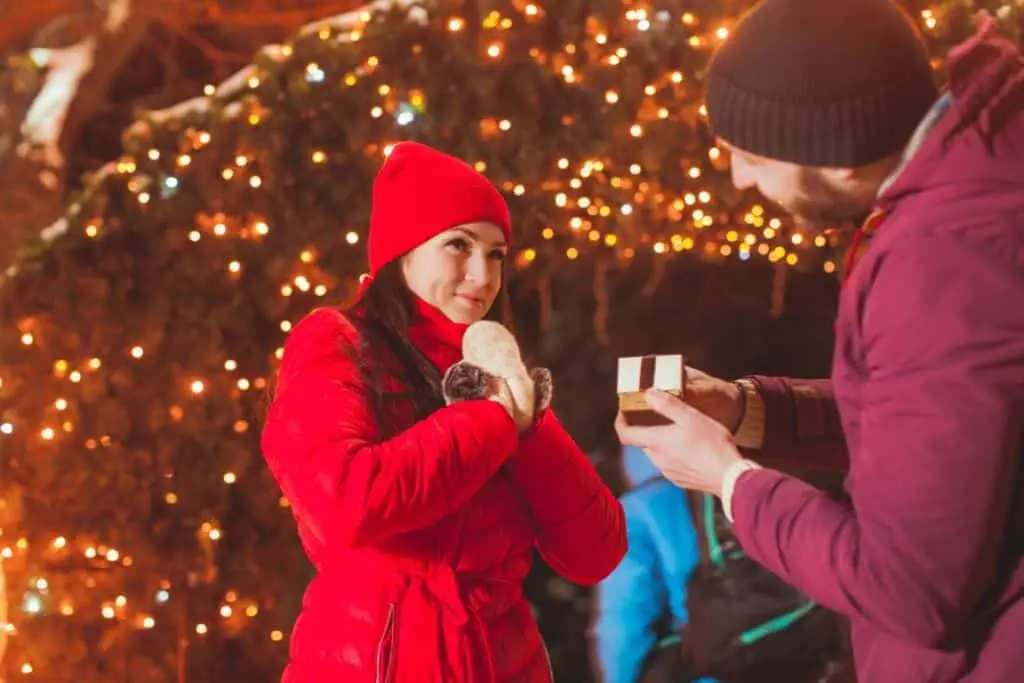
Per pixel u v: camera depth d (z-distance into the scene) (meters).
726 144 1.58
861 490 1.42
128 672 3.81
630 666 2.85
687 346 4.80
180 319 3.71
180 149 3.62
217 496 3.84
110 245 3.65
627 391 1.74
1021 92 1.43
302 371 1.91
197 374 3.74
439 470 1.81
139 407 3.74
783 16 1.50
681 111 3.54
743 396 1.96
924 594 1.38
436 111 3.55
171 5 4.79
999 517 1.37
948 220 1.40
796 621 2.75
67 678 3.76
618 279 4.66
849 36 1.47
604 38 3.50
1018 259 1.37
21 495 3.70
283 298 3.72
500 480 2.03
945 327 1.37
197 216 3.64
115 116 5.89
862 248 1.57
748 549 1.57
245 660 3.95
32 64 4.75
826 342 4.82
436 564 1.92
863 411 1.46
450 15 3.51
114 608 3.79
